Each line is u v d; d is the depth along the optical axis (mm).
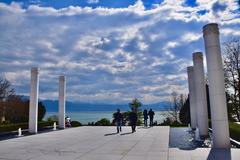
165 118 61750
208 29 15984
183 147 15609
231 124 22859
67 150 14695
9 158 12523
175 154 13156
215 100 15508
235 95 36906
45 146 16328
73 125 38781
